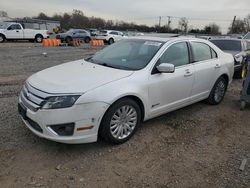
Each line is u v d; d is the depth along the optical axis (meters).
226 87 6.62
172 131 4.86
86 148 4.08
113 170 3.61
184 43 5.30
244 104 6.18
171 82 4.80
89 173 3.52
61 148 4.03
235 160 4.01
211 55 6.01
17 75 9.05
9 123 4.73
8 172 3.43
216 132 4.96
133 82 4.20
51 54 16.64
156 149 4.20
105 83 3.91
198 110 6.01
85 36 31.53
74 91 3.67
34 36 27.58
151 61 4.59
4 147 3.96
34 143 4.12
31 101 3.82
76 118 3.64
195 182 3.46
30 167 3.56
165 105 4.87
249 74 6.04
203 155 4.12
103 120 3.93
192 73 5.25
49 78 4.07
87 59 5.26
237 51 10.43
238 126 5.31
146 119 4.61
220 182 3.48
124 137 4.27
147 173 3.59
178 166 3.79
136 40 5.34
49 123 3.62
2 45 22.09
